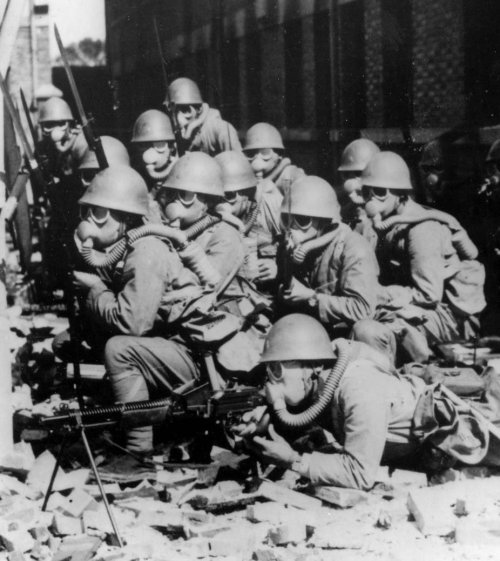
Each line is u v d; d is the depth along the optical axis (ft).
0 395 17.42
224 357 18.99
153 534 15.19
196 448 17.21
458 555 13.97
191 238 21.35
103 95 98.58
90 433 18.17
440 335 23.25
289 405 16.60
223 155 26.37
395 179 23.63
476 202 30.07
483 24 40.83
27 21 87.45
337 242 22.18
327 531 14.84
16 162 20.97
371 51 49.34
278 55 63.57
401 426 16.67
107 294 18.95
